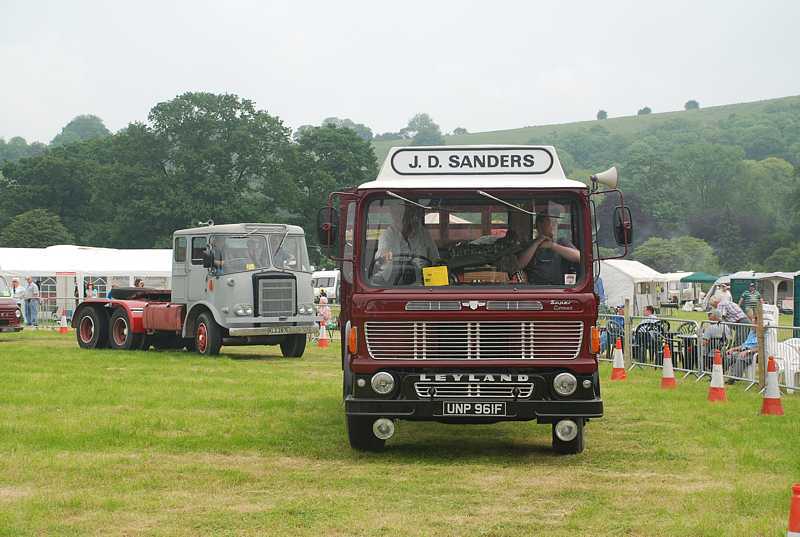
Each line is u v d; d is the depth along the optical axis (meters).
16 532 7.76
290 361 24.92
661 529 7.98
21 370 21.30
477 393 10.79
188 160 82.81
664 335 22.80
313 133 93.25
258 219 83.88
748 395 17.67
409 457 11.40
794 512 6.18
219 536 7.72
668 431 13.41
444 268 10.98
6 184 99.19
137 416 14.05
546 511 8.68
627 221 11.01
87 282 50.03
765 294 74.25
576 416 10.71
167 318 26.44
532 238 11.01
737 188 138.38
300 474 10.25
